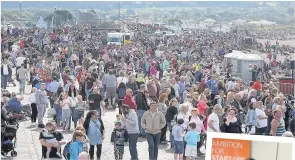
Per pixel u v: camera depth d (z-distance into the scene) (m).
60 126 35.41
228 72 60.81
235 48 105.19
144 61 67.88
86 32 129.62
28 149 29.36
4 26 112.94
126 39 118.50
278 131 27.62
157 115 26.59
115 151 25.75
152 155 26.58
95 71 50.03
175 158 26.36
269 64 73.19
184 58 80.25
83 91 42.59
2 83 50.72
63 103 34.28
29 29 117.75
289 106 34.31
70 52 72.31
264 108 33.12
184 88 42.31
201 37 130.88
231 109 27.31
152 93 39.50
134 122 26.27
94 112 26.00
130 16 174.88
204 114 31.06
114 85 44.75
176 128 26.17
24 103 41.28
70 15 150.38
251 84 45.41
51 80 41.78
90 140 25.95
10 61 58.66
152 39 122.88
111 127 37.25
